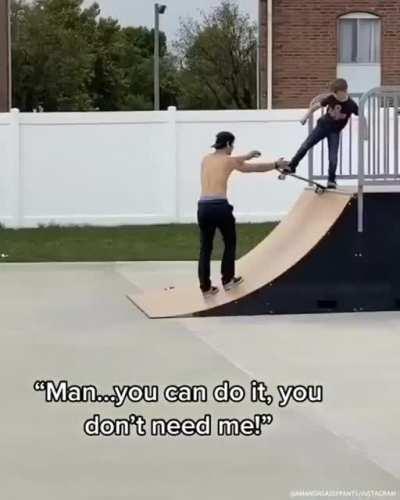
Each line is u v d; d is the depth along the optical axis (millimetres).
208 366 9289
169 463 6395
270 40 30234
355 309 12406
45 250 19281
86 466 6340
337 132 13484
